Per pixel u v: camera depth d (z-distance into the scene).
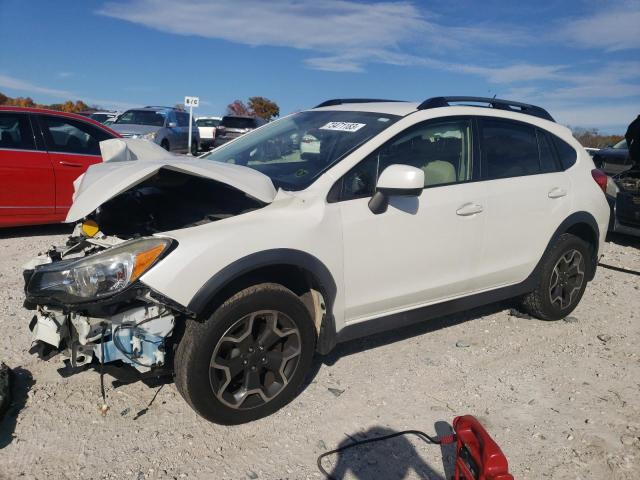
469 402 3.49
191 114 18.12
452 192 3.84
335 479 2.75
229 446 2.96
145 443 2.95
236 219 3.05
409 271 3.68
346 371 3.80
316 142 3.84
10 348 3.89
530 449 3.05
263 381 3.20
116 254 2.74
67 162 7.26
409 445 3.03
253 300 2.97
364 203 3.43
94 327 2.77
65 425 3.06
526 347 4.32
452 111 4.03
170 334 2.87
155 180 3.29
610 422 3.33
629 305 5.39
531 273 4.51
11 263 5.95
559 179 4.57
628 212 7.66
